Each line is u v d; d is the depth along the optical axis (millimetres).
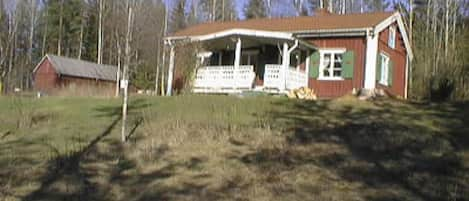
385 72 26516
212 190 9164
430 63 31609
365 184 9312
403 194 8789
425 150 11094
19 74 50094
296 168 10227
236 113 15219
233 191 9086
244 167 10375
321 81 25000
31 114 16125
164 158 11078
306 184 9352
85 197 8898
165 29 45594
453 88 22328
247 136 12516
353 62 24266
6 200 8617
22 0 56750
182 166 10523
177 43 25984
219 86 23984
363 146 11500
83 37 63156
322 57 25062
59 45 60781
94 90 31891
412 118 14125
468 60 33781
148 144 12109
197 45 25484
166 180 9711
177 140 12320
